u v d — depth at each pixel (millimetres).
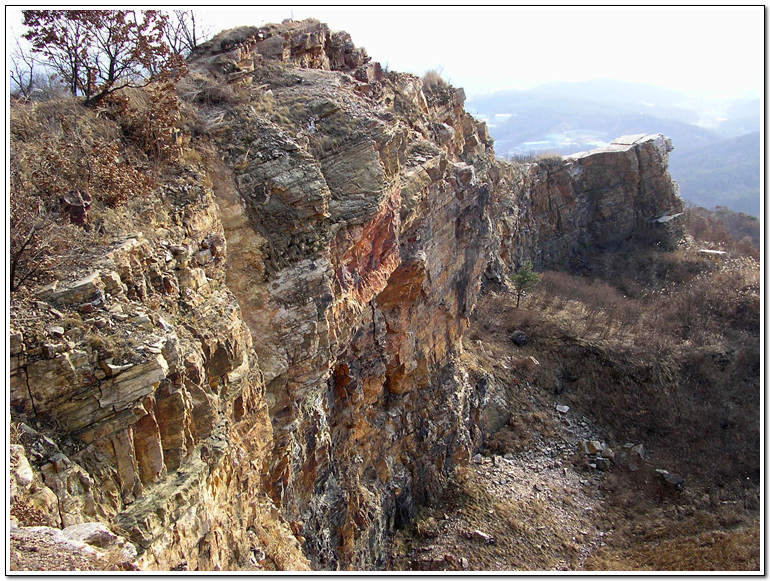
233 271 16344
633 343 44375
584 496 32219
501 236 53156
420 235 26109
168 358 10750
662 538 29047
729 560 25969
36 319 9742
